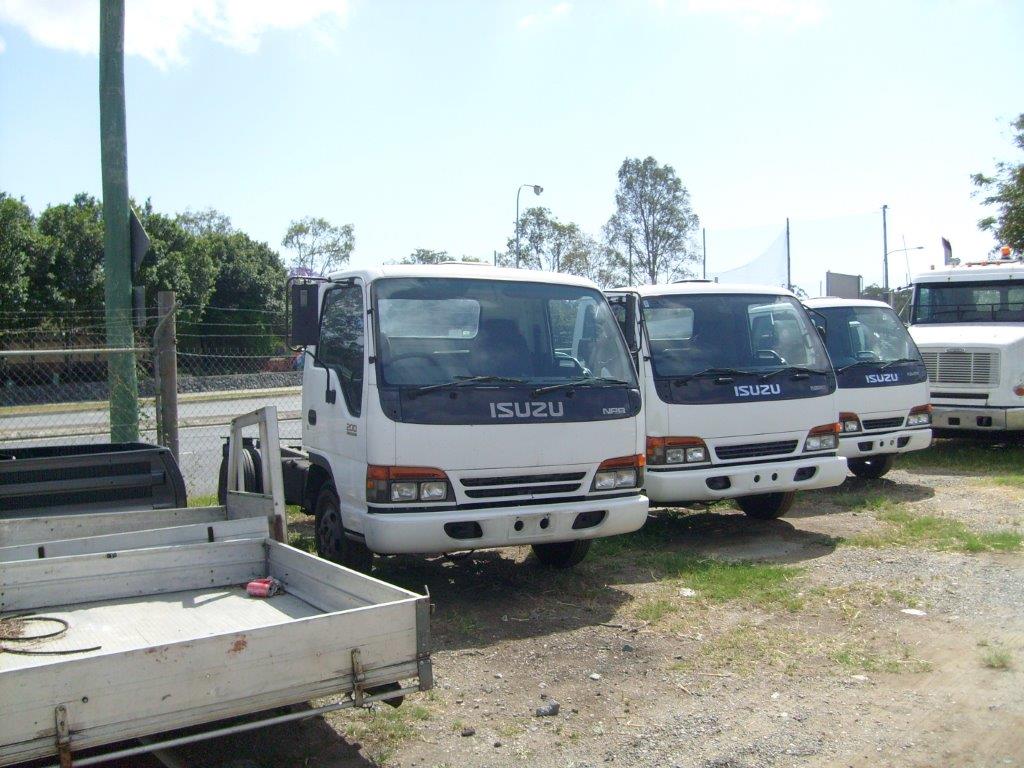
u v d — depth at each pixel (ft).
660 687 17.98
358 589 15.23
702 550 29.14
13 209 105.91
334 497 24.93
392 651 13.34
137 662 11.49
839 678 18.28
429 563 27.37
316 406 25.75
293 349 24.95
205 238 138.72
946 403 46.29
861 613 22.22
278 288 146.51
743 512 34.40
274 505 19.75
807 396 30.37
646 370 29.01
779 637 20.65
